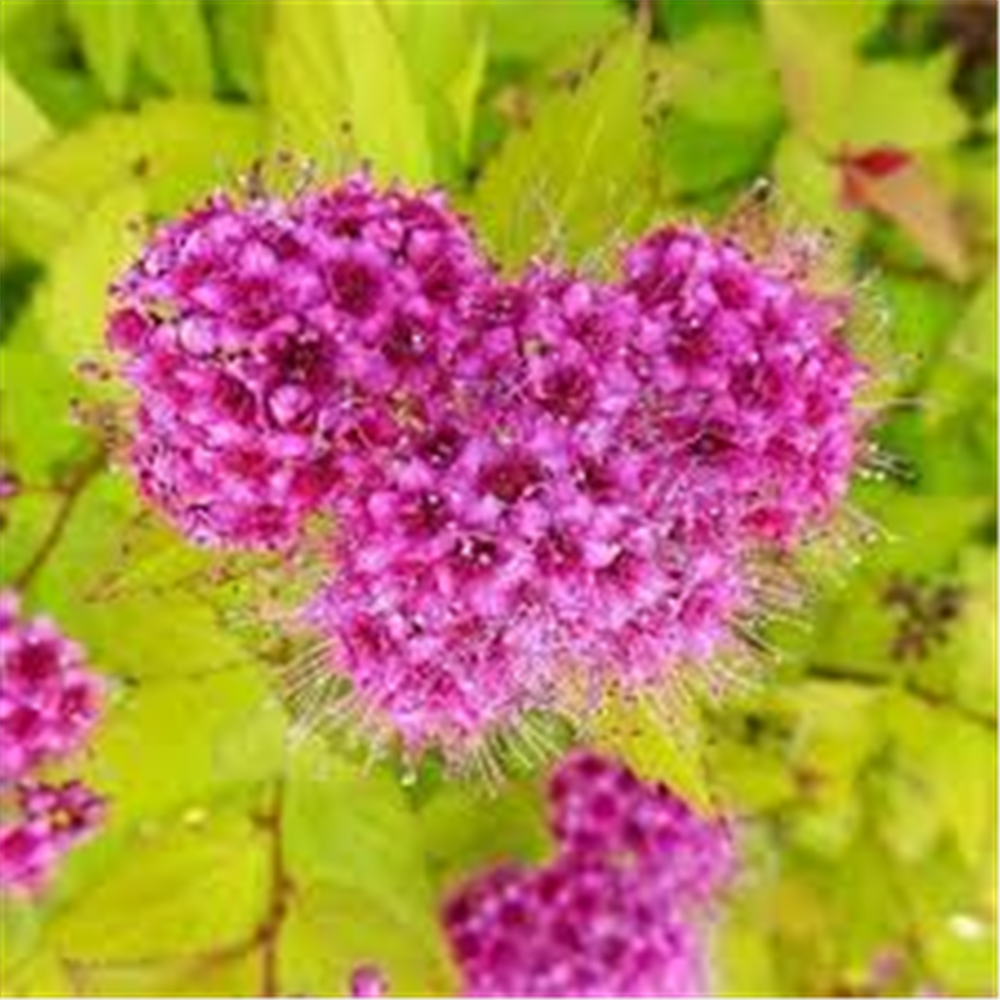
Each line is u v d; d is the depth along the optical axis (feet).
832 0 0.55
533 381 0.41
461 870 0.59
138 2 0.52
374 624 0.43
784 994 0.68
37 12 0.56
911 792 0.66
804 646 0.60
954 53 0.60
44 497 0.50
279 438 0.41
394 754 0.53
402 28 0.50
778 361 0.42
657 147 0.50
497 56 0.55
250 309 0.41
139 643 0.49
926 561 0.61
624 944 0.58
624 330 0.41
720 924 0.66
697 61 0.58
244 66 0.55
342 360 0.41
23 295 0.55
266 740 0.50
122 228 0.47
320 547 0.43
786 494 0.43
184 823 0.51
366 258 0.41
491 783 0.50
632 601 0.42
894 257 0.62
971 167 0.62
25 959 0.51
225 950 0.52
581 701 0.44
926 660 0.60
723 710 0.59
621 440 0.41
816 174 0.56
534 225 0.46
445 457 0.41
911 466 0.57
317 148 0.47
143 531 0.46
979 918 0.66
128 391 0.46
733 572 0.44
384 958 0.52
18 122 0.49
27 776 0.50
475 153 0.56
